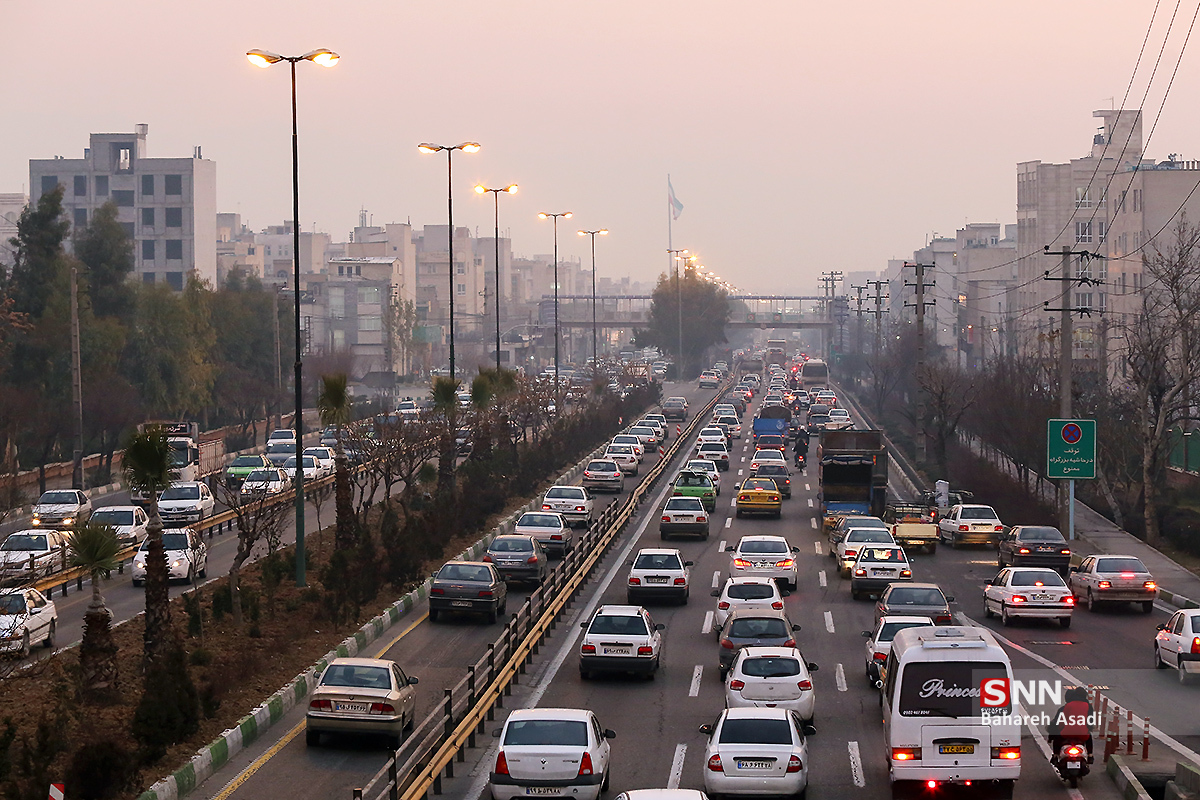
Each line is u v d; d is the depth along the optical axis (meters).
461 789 64.06
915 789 60.69
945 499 189.50
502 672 84.50
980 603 123.38
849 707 82.00
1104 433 186.00
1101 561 120.81
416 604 119.00
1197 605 120.62
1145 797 59.47
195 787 63.47
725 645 89.50
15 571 112.25
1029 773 67.00
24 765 58.81
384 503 162.88
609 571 140.50
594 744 58.50
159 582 83.00
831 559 152.25
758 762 58.75
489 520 170.75
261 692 81.12
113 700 76.12
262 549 146.25
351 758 68.88
